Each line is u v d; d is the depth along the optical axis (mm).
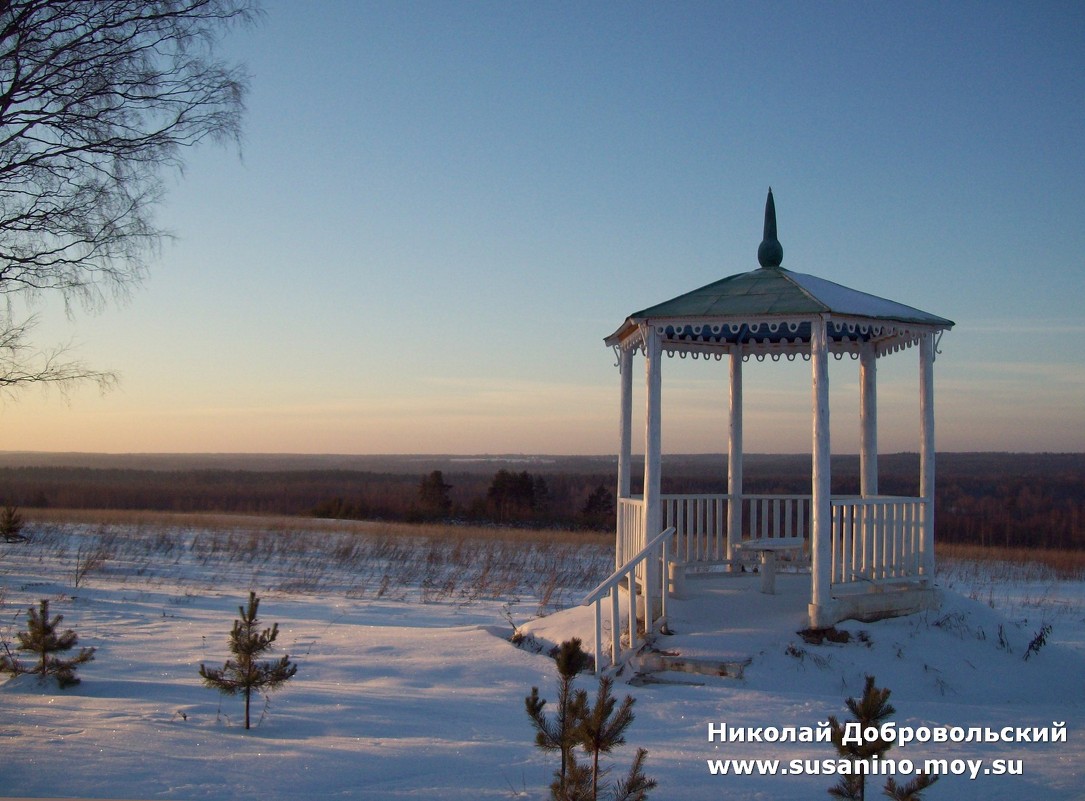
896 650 8508
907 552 9477
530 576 18188
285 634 10180
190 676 7898
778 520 11625
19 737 5324
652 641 8828
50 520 28016
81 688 7027
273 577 17344
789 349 11719
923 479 9672
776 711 7141
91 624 10586
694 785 5273
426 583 16031
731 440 11648
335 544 24062
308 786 4809
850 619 8883
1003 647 8883
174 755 5156
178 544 22609
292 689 7320
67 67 8070
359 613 12773
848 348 11516
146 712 6207
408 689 7656
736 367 11727
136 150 8648
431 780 5062
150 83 8516
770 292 9359
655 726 6727
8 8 7570
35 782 4578
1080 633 11328
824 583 8750
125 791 4523
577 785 4344
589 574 18391
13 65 7891
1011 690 8195
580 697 4484
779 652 8461
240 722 6117
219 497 61844
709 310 9164
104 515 30938
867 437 11094
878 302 9789
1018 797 5273
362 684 7828
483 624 12016
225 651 9117
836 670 8195
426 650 9133
